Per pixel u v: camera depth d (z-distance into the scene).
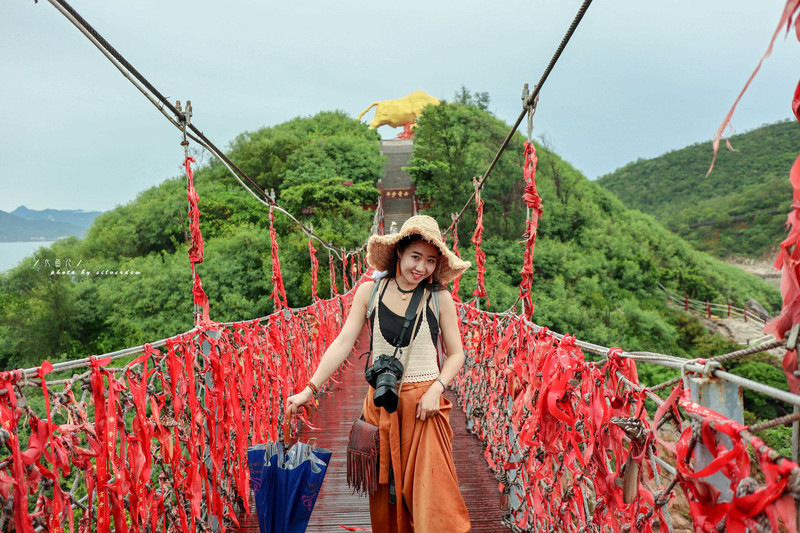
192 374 2.00
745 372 16.55
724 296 34.69
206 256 24.59
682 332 27.92
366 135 44.56
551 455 1.80
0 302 23.42
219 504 2.21
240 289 23.06
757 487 0.74
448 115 37.78
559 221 35.09
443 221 30.38
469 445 3.72
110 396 1.40
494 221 30.62
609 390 1.27
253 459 1.86
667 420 1.02
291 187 30.17
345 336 1.99
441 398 1.91
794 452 0.72
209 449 2.19
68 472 1.24
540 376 1.83
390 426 1.87
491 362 3.27
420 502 1.74
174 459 1.81
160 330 22.27
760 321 28.45
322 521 2.59
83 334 23.41
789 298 0.77
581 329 25.75
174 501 1.86
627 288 32.44
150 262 26.31
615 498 1.23
